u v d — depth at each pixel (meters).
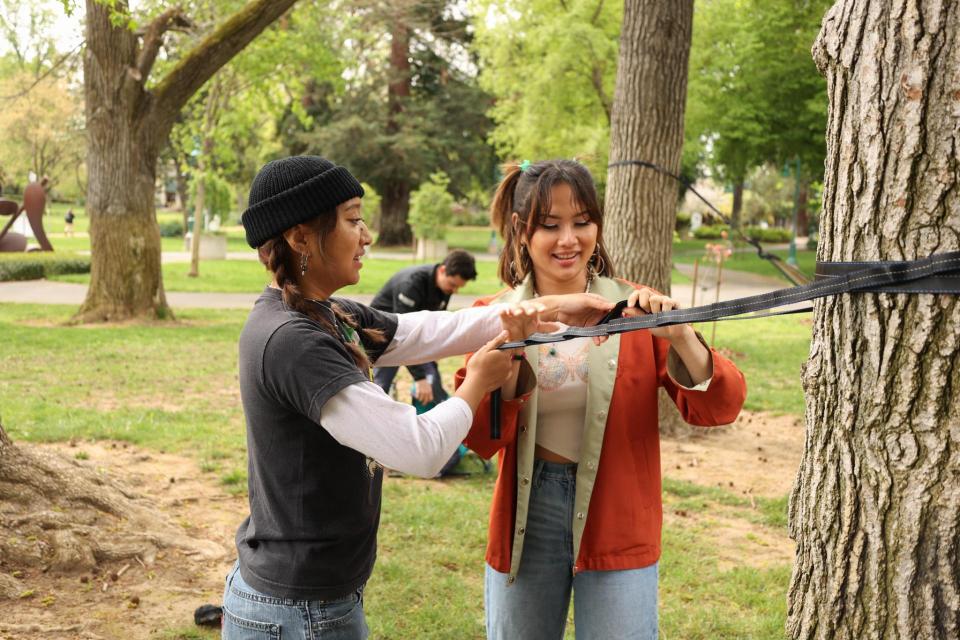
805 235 58.06
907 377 1.80
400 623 3.97
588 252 2.35
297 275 1.92
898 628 1.83
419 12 25.34
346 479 1.84
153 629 3.71
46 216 60.41
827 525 1.98
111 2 10.33
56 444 6.67
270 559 1.85
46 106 45.19
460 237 55.16
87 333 12.84
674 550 4.96
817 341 2.02
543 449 2.37
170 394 8.88
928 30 1.74
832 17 1.95
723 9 23.19
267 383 1.79
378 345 2.21
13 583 3.88
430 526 5.18
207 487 5.75
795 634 2.10
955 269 1.67
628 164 7.30
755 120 25.17
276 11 13.63
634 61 7.27
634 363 2.32
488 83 28.19
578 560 2.29
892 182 1.80
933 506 1.78
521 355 2.17
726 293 23.38
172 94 14.11
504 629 2.42
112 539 4.33
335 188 1.86
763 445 7.61
